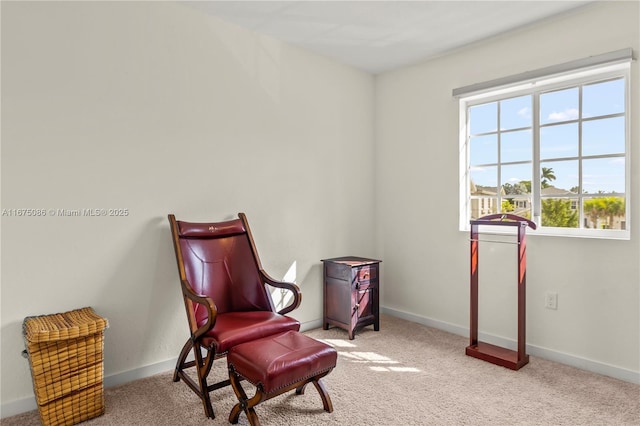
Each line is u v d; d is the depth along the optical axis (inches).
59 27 85.8
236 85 115.8
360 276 129.6
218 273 102.4
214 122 111.2
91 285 91.2
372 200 159.0
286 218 129.3
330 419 79.6
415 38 121.9
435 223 138.5
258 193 121.7
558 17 106.0
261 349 77.4
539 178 116.2
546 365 106.3
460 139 130.7
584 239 103.8
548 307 110.7
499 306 121.2
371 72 155.1
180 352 104.4
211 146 110.7
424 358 111.3
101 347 81.0
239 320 91.8
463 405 85.2
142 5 97.5
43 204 84.7
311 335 131.4
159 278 101.7
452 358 111.3
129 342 97.0
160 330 102.2
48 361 74.2
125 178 95.7
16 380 81.8
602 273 101.1
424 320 142.1
